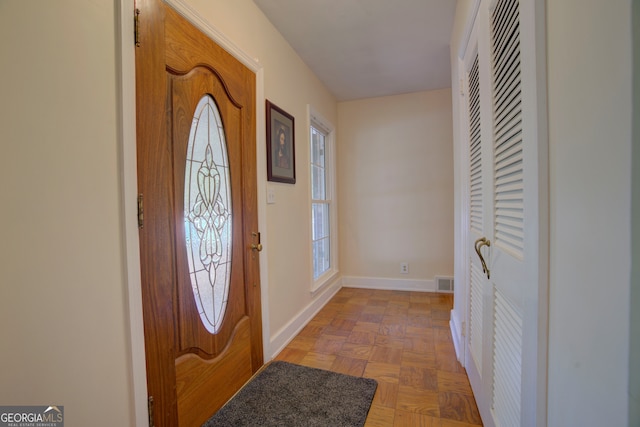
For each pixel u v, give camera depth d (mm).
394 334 2291
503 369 1011
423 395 1538
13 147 698
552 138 646
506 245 974
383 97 3506
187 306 1254
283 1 1821
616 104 432
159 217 1112
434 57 2564
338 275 3588
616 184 436
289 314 2260
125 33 966
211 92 1416
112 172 935
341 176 3674
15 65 699
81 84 846
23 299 720
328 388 1600
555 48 626
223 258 1509
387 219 3541
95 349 881
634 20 396
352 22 2049
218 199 1478
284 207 2215
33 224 737
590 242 506
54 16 778
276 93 2109
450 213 3328
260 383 1652
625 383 418
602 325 471
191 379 1262
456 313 2102
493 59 1100
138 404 1005
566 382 590
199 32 1337
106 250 916
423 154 3395
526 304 759
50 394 773
